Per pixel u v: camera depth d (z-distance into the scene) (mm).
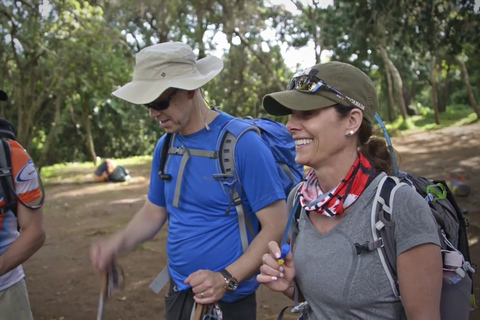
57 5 15625
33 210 2564
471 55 23844
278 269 1815
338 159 1756
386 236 1645
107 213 11711
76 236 9508
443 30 10953
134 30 23516
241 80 24688
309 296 1812
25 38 16062
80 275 7137
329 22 18203
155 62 2504
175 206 2623
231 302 2586
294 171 2689
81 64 16141
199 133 2602
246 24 22312
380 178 1705
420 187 1784
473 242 7074
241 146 2506
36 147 27359
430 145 21406
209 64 2777
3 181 2480
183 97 2531
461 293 1696
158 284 2801
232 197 2529
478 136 23125
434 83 30734
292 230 1924
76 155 30328
